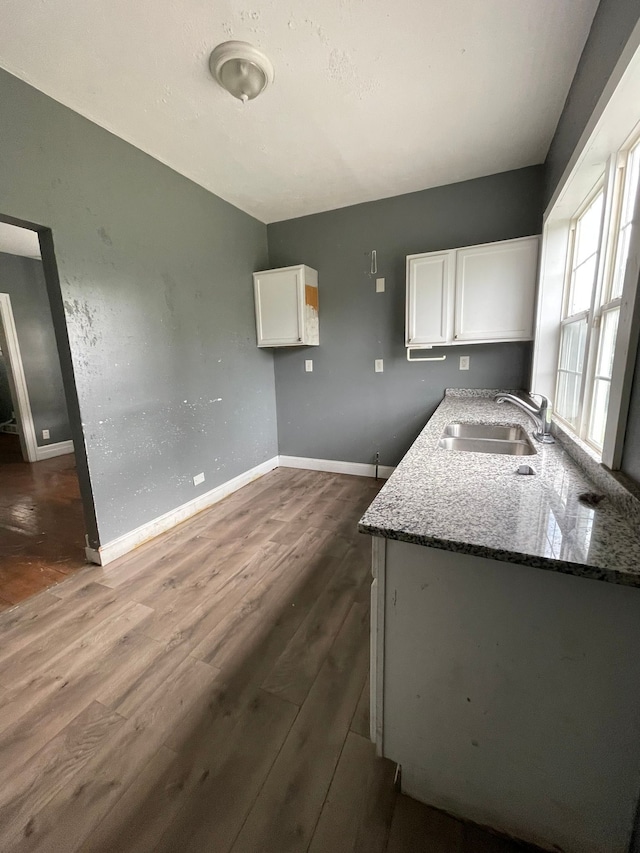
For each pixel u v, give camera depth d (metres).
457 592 0.88
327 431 3.78
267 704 1.32
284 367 3.85
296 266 3.27
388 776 1.09
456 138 2.29
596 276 1.51
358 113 2.02
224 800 1.04
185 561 2.25
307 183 2.85
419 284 2.84
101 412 2.19
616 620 0.76
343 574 2.07
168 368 2.63
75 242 2.00
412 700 0.99
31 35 1.47
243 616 1.76
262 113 2.00
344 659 1.50
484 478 1.24
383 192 3.05
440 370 3.22
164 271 2.56
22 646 1.60
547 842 0.92
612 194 1.42
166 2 1.35
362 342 3.46
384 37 1.53
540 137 2.30
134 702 1.33
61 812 1.01
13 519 2.91
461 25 1.48
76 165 1.98
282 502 3.10
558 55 1.63
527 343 2.90
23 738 1.21
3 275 4.25
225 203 3.12
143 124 2.09
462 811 0.99
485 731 0.92
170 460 2.69
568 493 1.10
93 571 2.17
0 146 1.67
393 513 0.97
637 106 1.16
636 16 1.03
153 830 0.97
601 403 1.48
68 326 1.99
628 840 0.83
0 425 5.95
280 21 1.45
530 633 0.83
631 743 0.79
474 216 2.89
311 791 1.06
